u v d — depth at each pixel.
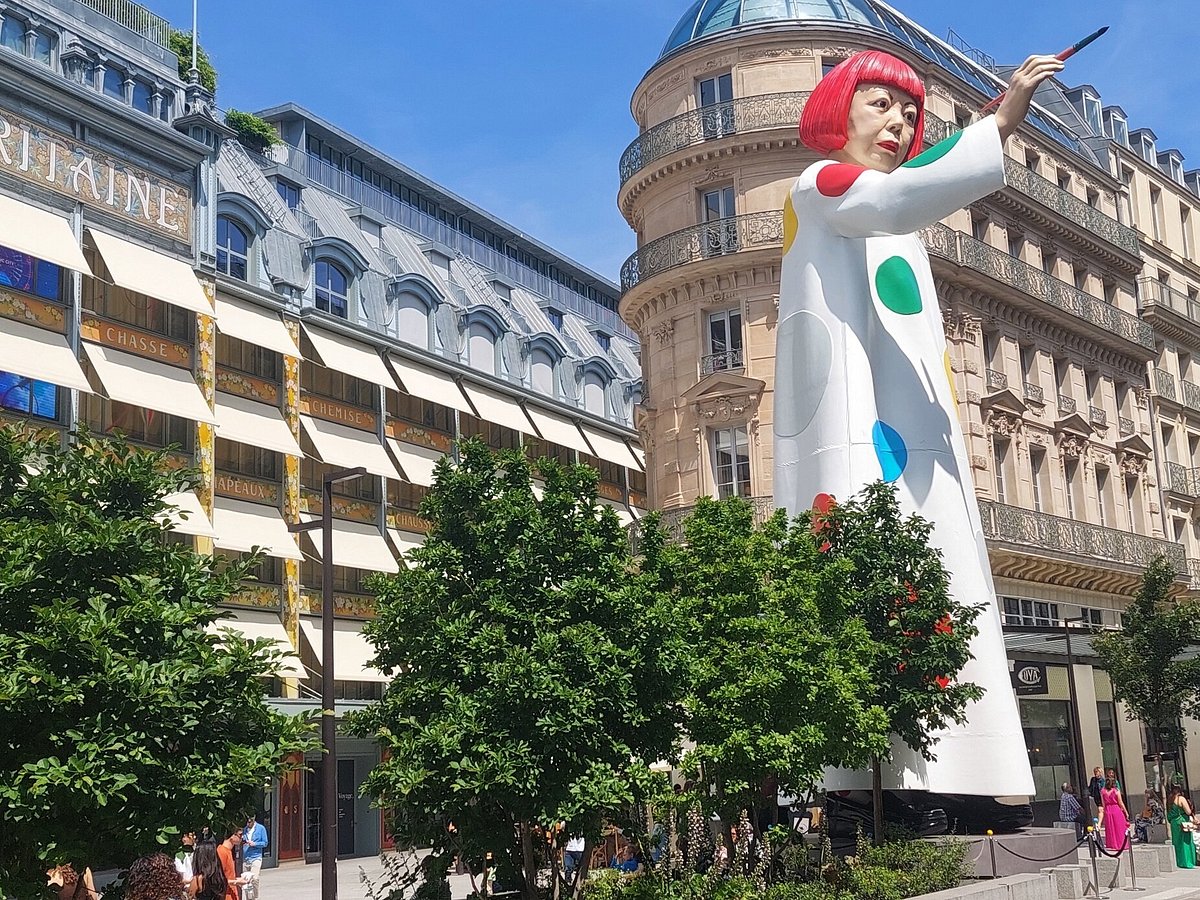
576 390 54.88
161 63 37.06
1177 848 28.28
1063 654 38.91
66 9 34.88
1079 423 44.16
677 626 14.08
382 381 41.16
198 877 12.64
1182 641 34.91
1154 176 57.22
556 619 13.51
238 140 45.19
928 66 40.09
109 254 31.66
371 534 41.41
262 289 37.81
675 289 37.91
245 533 35.59
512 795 12.91
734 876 15.80
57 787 9.14
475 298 52.66
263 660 10.33
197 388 34.38
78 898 10.36
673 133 38.34
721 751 16.03
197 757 9.86
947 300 38.84
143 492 11.17
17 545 10.11
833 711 16.78
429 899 14.15
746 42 37.78
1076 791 35.03
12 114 30.16
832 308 25.23
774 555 18.62
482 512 14.22
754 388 36.19
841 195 24.61
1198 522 53.28
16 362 29.08
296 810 36.81
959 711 23.03
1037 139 46.44
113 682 9.33
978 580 24.59
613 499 55.81
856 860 18.36
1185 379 55.59
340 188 52.41
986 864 21.14
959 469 25.30
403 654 14.12
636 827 15.23
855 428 24.66
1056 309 42.91
